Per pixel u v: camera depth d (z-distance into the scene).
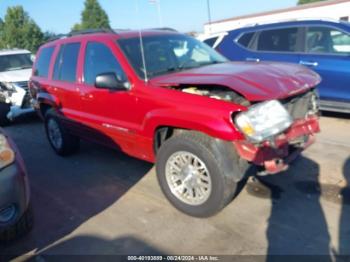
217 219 3.56
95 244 3.36
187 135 3.46
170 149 3.59
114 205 4.05
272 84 3.29
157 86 3.74
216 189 3.33
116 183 4.62
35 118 8.92
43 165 5.54
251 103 3.18
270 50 7.09
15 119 8.55
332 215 3.48
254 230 3.34
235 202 3.83
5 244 3.45
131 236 3.43
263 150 3.15
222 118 3.13
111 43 4.36
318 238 3.16
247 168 3.28
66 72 5.27
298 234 3.23
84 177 4.92
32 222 3.51
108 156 5.65
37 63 6.26
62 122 5.48
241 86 3.17
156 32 4.79
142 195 4.22
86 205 4.12
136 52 4.23
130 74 4.02
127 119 4.14
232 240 3.23
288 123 3.21
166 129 3.76
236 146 3.15
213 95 3.41
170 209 3.84
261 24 7.36
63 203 4.21
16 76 8.89
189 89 3.58
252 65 3.94
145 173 4.85
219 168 3.26
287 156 3.47
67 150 5.75
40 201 4.32
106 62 4.39
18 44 38.66
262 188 4.09
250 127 3.06
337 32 6.27
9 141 3.18
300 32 6.71
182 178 3.63
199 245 3.20
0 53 10.58
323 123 6.39
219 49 7.82
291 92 3.29
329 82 6.31
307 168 4.50
